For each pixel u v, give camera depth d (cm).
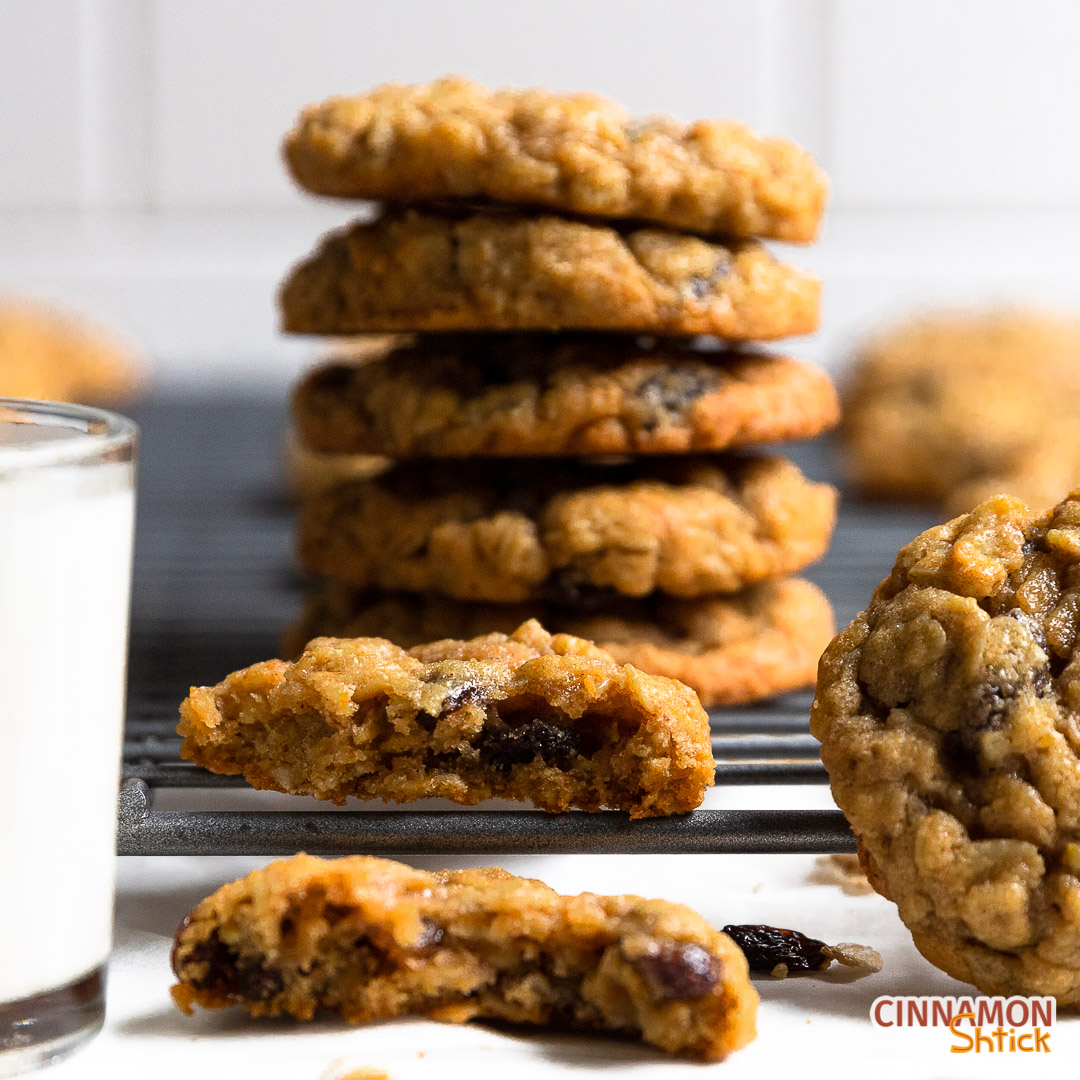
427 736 35
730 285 39
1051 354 65
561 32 89
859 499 62
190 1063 32
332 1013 33
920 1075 32
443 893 33
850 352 83
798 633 41
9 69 87
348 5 88
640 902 33
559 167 38
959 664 33
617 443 39
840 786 34
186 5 88
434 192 39
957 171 92
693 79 89
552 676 34
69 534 32
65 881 32
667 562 39
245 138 89
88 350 76
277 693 35
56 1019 32
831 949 34
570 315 38
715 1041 32
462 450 39
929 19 90
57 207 89
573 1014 33
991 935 33
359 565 41
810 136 91
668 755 34
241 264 91
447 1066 32
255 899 32
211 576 50
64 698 32
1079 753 33
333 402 41
